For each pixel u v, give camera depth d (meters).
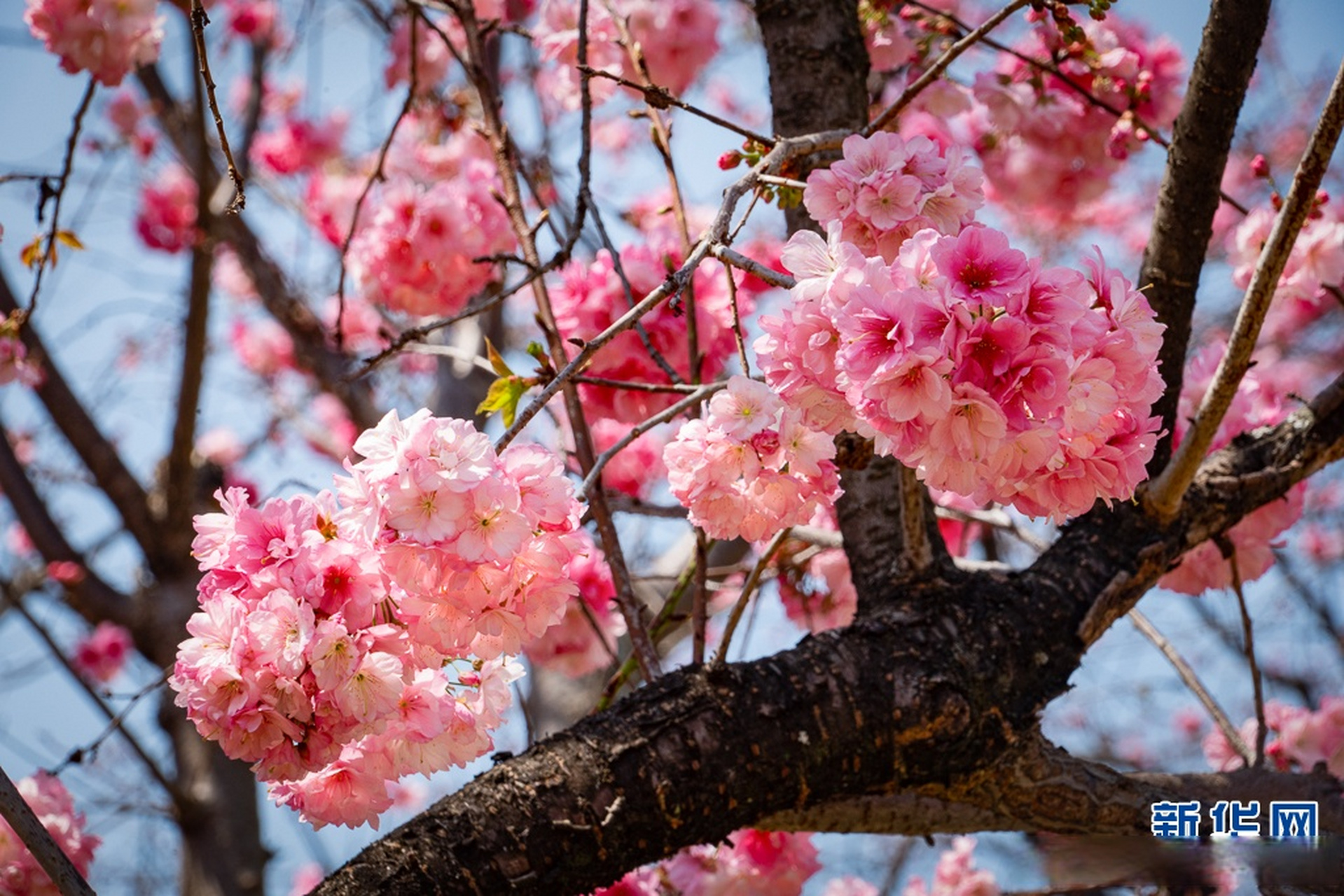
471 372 3.80
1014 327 1.64
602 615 2.47
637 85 1.88
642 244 2.24
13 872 2.08
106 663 4.33
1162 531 2.01
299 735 1.69
